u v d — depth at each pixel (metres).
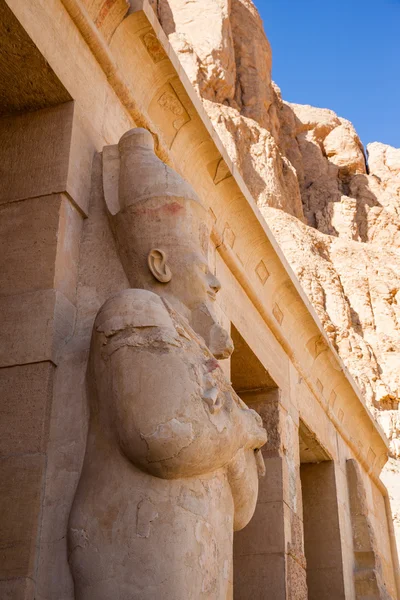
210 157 5.64
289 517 6.28
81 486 3.02
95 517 2.91
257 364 6.42
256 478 3.62
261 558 5.99
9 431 3.20
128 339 3.07
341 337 20.06
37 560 2.96
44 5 3.91
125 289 3.47
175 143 5.33
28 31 3.71
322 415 8.01
